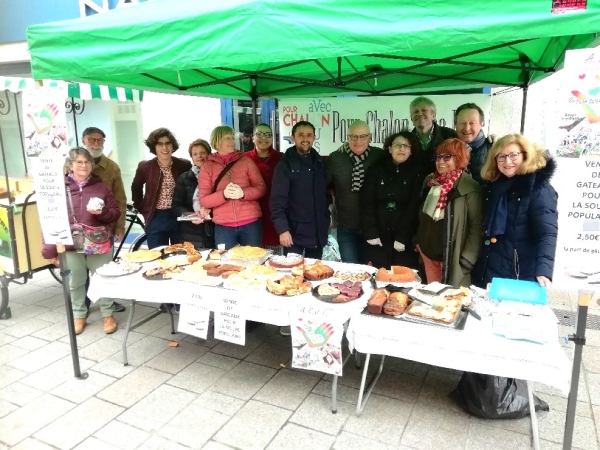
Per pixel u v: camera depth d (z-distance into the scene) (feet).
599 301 14.08
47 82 13.19
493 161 8.54
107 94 15.08
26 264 12.87
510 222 8.37
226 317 8.75
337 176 12.30
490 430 8.02
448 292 8.12
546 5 5.90
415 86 15.28
